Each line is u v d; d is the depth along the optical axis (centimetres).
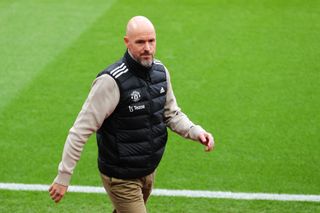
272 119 2078
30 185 1706
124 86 1194
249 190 1680
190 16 2928
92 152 1873
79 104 2181
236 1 3089
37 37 2736
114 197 1285
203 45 2647
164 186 1698
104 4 3077
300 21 2872
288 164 1811
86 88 2297
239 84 2325
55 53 2584
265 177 1742
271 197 1645
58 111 2131
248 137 1967
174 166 1798
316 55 2556
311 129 2011
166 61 2506
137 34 1179
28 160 1838
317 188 1689
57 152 1883
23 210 1594
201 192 1672
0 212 1584
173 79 2366
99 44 2667
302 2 3075
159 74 1240
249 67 2456
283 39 2702
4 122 2056
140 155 1248
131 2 3094
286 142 1933
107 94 1190
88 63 2497
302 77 2378
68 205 1612
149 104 1226
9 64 2489
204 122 2067
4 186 1700
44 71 2427
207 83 2333
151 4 3069
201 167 1795
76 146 1193
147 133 1240
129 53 1201
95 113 1189
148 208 1597
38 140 1950
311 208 1596
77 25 2852
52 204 1617
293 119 2077
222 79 2362
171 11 2984
